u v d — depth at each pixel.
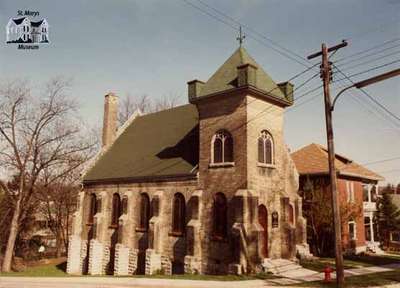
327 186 32.88
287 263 23.77
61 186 46.75
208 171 24.86
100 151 36.66
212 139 25.12
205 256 23.70
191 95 26.19
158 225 26.42
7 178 39.25
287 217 25.44
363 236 36.72
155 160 29.86
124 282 20.52
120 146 36.28
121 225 28.70
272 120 25.77
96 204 33.12
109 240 31.03
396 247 47.06
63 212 51.72
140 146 33.62
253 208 22.44
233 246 21.84
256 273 21.45
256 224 22.25
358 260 28.47
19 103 34.41
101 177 32.84
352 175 35.19
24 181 35.53
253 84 23.34
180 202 26.23
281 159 26.27
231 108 24.31
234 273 21.25
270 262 22.80
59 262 41.97
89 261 30.80
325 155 35.72
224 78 25.38
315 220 31.78
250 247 21.86
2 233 43.78
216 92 24.72
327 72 17.77
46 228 54.78
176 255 25.45
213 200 24.14
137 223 28.97
